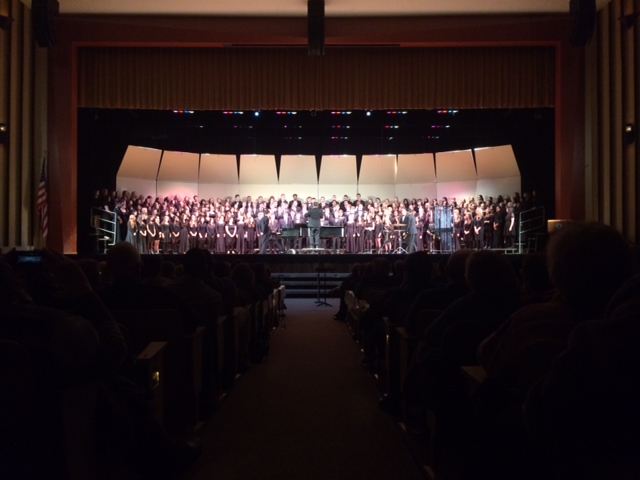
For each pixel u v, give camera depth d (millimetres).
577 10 12516
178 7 14398
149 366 3014
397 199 18766
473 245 17734
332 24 14930
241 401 5117
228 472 3484
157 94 15578
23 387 1870
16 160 14445
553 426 1539
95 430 2354
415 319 3785
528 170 18547
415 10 14594
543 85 15570
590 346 1452
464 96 15688
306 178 20562
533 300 3012
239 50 15695
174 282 4711
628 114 14008
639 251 2344
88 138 17234
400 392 4629
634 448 1487
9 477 1920
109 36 14828
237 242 18078
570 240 1851
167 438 3105
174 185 20016
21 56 14641
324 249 17234
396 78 15742
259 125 18328
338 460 3688
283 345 8039
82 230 17156
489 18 15016
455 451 2893
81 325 2029
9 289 2023
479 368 2619
